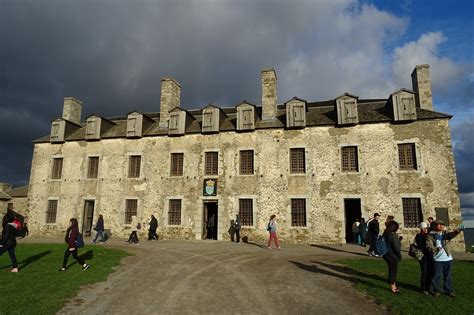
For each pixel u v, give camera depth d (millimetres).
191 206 19844
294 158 19141
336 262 11266
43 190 22453
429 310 6469
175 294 7887
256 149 19594
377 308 6844
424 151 17172
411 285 8320
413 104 17578
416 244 7980
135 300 7496
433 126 17297
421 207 16672
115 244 16453
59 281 8828
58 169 22688
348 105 18547
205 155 20344
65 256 10133
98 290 8250
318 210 18000
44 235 21641
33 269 10203
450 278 7508
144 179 20875
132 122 21797
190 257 12445
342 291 7957
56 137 22828
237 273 9844
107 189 21312
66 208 21750
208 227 20516
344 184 17938
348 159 18312
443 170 16750
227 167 19781
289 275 9492
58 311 6812
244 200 19250
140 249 14430
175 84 23375
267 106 20797
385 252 7848
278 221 18375
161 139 21234
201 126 21031
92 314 6672
